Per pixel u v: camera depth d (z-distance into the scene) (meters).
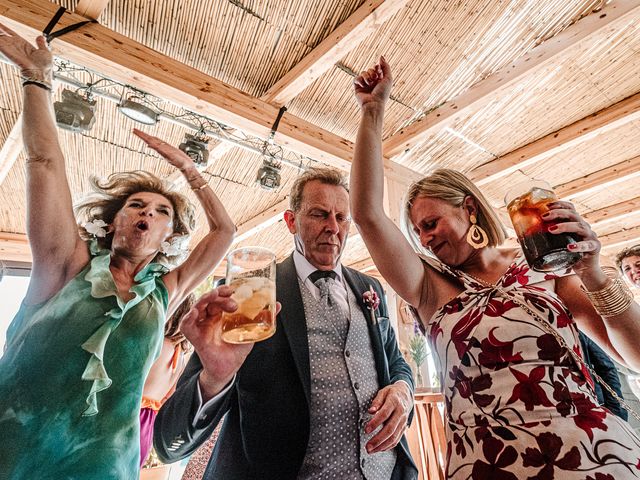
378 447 0.95
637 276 2.65
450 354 0.86
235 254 0.87
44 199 0.97
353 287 1.35
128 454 0.88
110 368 0.94
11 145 3.61
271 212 5.15
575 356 0.77
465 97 3.38
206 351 0.85
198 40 2.90
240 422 1.02
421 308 0.99
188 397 0.89
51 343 0.88
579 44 2.79
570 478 0.64
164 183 1.38
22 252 5.25
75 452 0.80
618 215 5.55
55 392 0.83
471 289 0.90
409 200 1.12
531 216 0.81
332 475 0.99
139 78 2.75
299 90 3.15
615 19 2.62
